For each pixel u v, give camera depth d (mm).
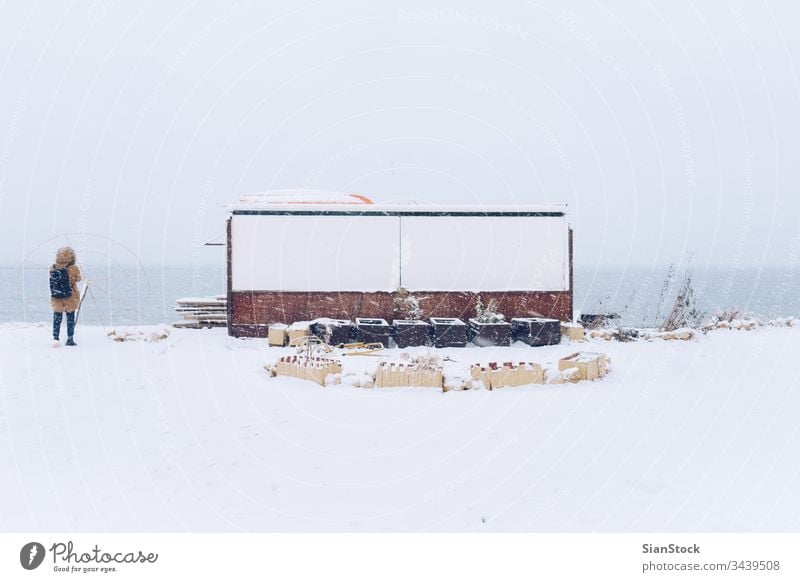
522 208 15914
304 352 12641
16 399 8969
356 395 9562
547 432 7723
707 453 6938
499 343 14562
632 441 7371
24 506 5656
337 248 15766
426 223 15891
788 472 6367
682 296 16953
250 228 15586
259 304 15539
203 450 7098
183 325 16953
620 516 5445
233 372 11000
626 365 11758
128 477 6316
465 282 15938
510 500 5773
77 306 13453
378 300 15789
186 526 5336
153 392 9508
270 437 7562
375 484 6168
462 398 9398
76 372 10727
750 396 9445
